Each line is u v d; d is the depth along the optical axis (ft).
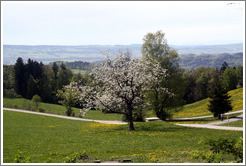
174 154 59.21
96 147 77.61
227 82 334.44
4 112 188.55
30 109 227.20
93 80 117.80
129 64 112.98
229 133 96.53
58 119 176.35
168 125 119.55
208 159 43.60
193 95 353.31
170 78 159.53
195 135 93.56
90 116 221.05
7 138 99.66
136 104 122.01
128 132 106.63
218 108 166.40
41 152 74.23
